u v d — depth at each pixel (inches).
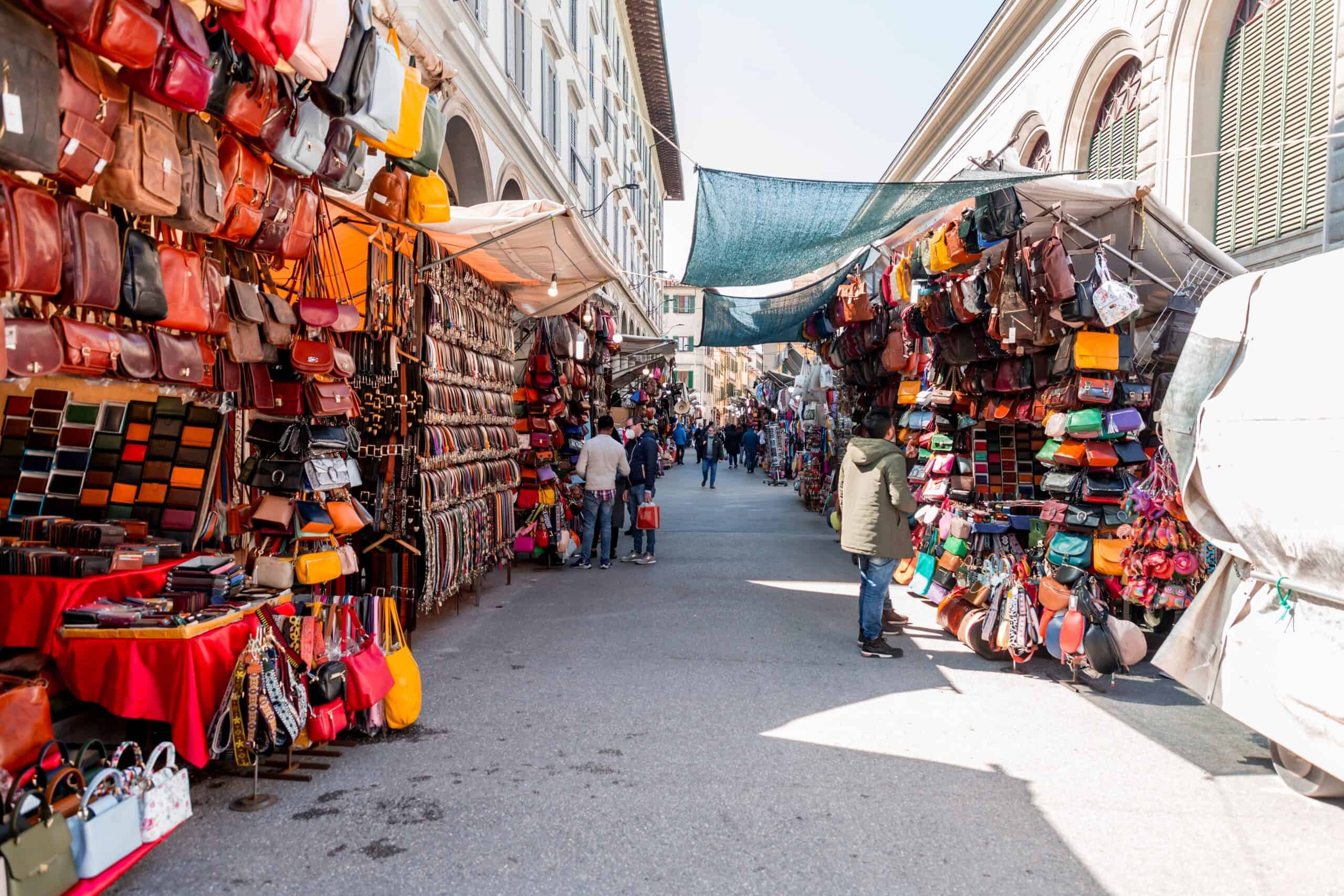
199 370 132.8
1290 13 328.2
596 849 118.5
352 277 231.8
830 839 122.7
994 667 219.3
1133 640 196.5
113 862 98.5
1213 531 155.2
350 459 199.2
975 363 286.2
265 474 176.4
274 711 132.1
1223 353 153.1
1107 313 207.8
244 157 132.0
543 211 241.3
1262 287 147.8
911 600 310.3
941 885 110.2
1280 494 133.8
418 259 233.9
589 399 475.2
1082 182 216.2
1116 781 145.9
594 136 860.0
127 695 122.8
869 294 358.0
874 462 226.1
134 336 119.7
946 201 222.4
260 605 144.4
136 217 124.6
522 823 126.5
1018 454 301.3
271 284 166.2
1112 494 215.3
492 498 302.4
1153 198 218.4
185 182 117.1
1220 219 371.6
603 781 142.8
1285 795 140.3
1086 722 176.6
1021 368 262.8
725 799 136.0
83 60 96.9
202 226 122.5
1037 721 177.0
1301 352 133.6
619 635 247.3
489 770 147.0
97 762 104.6
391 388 229.3
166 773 110.3
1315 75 314.0
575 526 412.2
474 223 229.0
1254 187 348.2
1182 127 381.1
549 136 653.3
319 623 154.3
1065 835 125.1
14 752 92.3
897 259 314.0
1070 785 143.6
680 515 585.3
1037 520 252.8
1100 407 220.4
